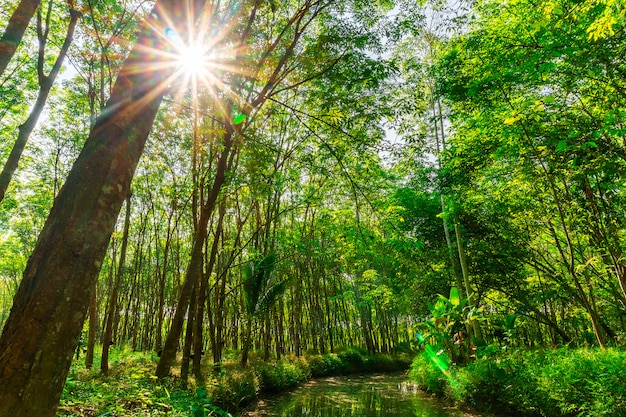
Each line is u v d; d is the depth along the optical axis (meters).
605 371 6.92
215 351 13.52
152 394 6.45
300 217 19.19
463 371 10.30
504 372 9.02
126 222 11.43
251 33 8.10
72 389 5.97
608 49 5.73
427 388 12.39
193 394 7.48
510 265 14.88
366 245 6.38
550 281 15.12
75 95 10.80
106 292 26.17
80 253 1.77
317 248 13.70
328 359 19.64
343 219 8.20
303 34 8.68
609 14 4.35
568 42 5.54
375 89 6.73
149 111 2.21
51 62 9.70
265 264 12.46
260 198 9.49
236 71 6.95
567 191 9.66
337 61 6.82
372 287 20.58
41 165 12.49
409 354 25.64
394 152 5.83
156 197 17.00
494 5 7.83
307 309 25.28
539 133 7.65
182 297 8.91
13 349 1.59
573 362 7.80
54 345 1.64
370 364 21.72
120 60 6.78
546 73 5.97
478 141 9.48
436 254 15.88
